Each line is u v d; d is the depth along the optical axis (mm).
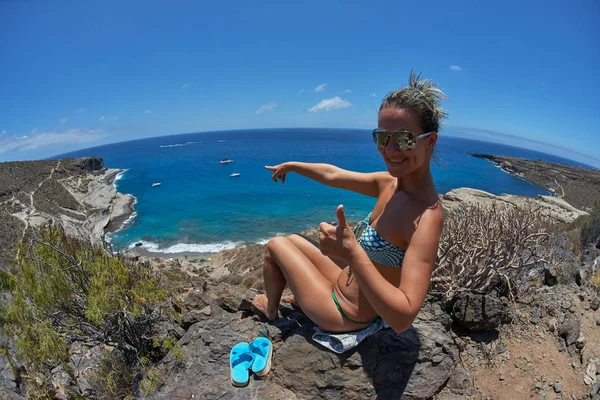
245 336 1352
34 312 1443
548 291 1521
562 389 1125
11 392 1450
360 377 1109
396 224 920
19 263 1447
